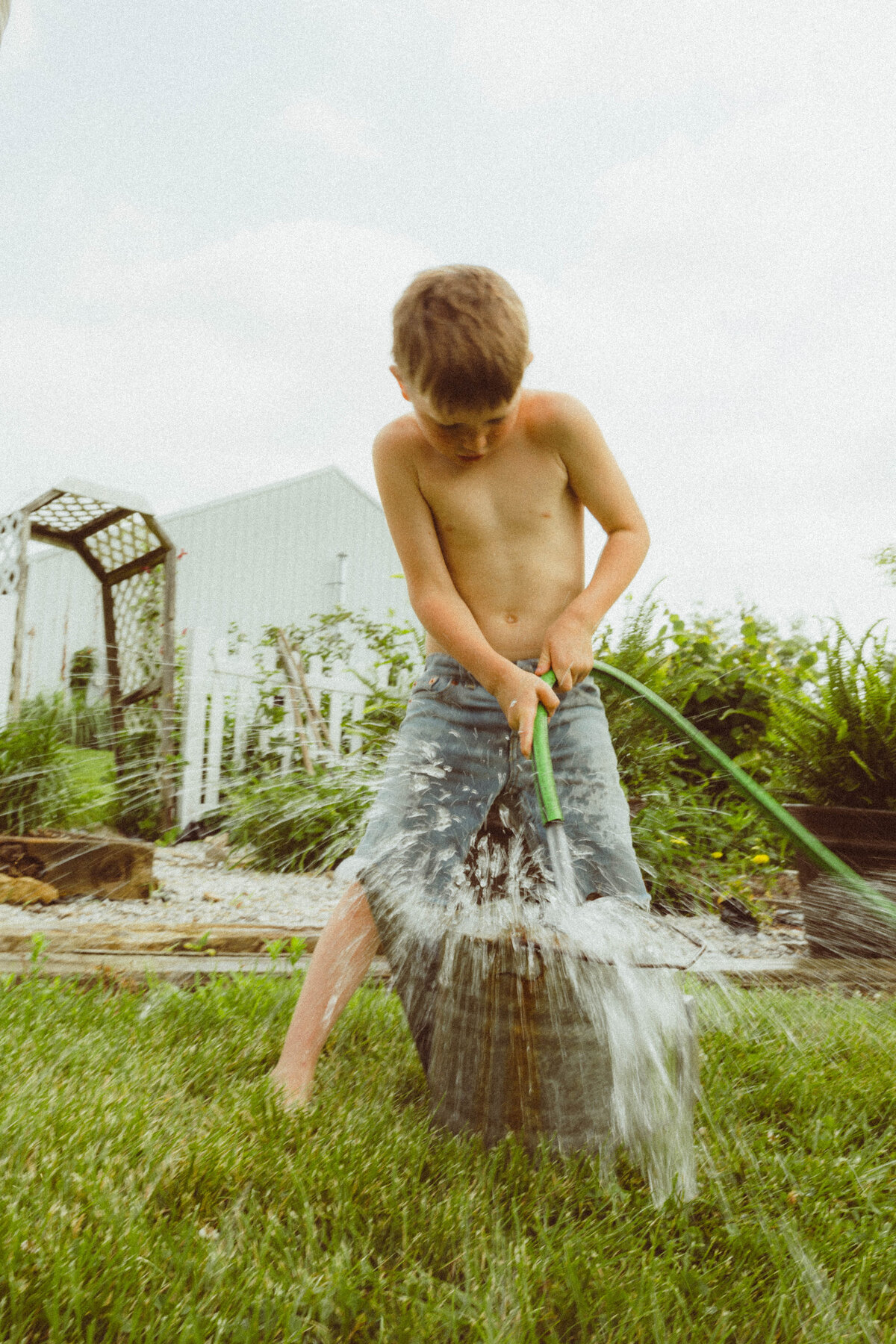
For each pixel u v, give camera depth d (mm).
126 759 4816
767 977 2451
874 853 2740
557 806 1455
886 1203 1288
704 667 4625
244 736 5105
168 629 4961
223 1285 985
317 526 16484
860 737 2908
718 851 3867
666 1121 1364
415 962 1565
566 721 1719
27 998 1842
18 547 4359
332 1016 1567
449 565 1816
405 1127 1428
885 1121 1571
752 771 4219
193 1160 1191
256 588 15602
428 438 1705
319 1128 1387
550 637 1672
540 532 1781
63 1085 1426
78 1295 916
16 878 3227
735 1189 1307
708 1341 969
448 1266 1085
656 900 3520
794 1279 1081
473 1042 1354
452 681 1736
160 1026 1808
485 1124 1338
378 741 4766
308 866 4109
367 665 5703
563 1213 1187
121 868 3355
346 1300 985
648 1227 1182
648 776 3947
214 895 3467
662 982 1381
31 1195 1099
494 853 1743
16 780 3752
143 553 5199
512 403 1596
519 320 1601
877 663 3078
